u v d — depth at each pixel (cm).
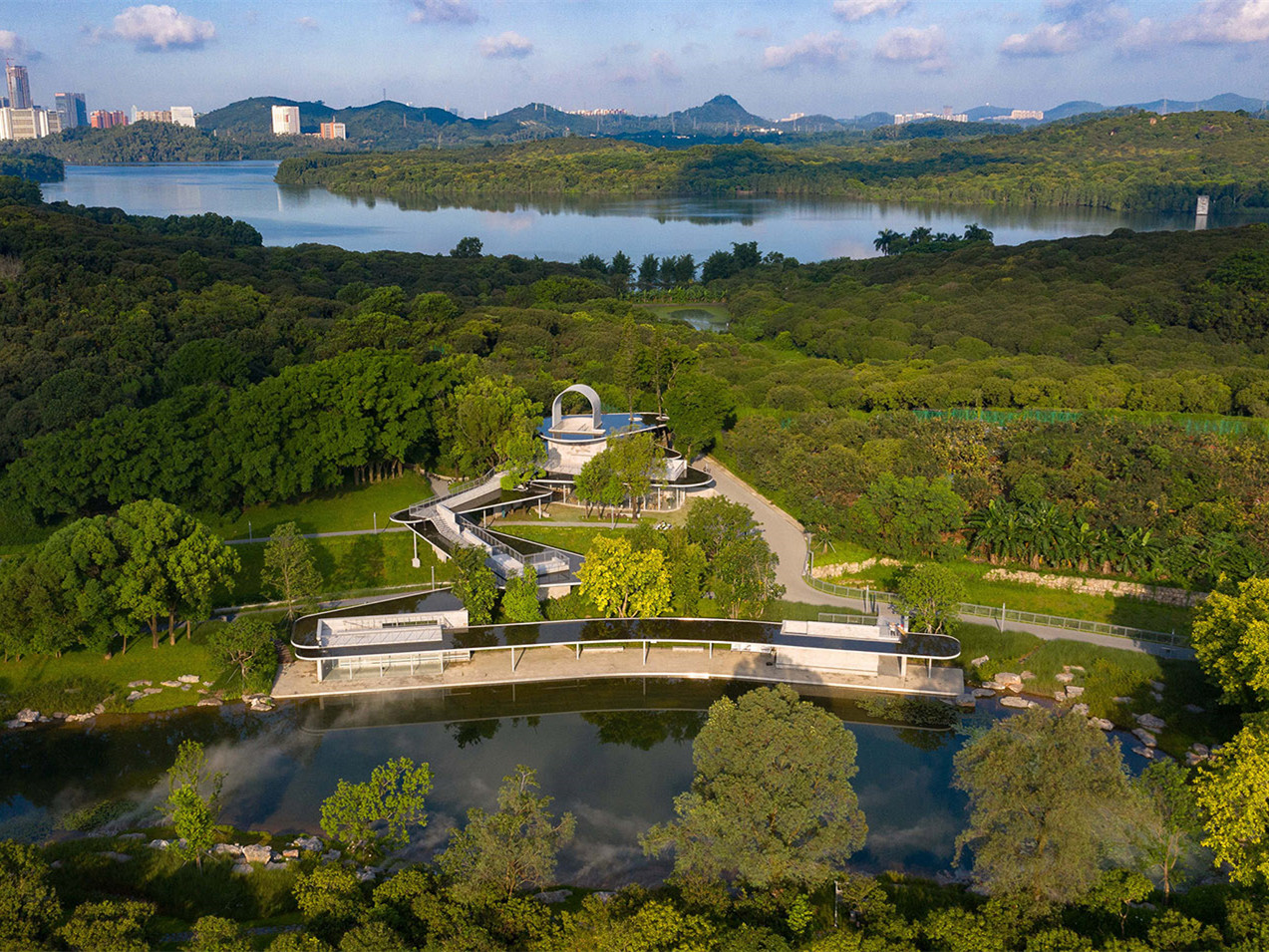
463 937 5016
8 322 17012
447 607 9494
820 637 9094
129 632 8744
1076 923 5678
